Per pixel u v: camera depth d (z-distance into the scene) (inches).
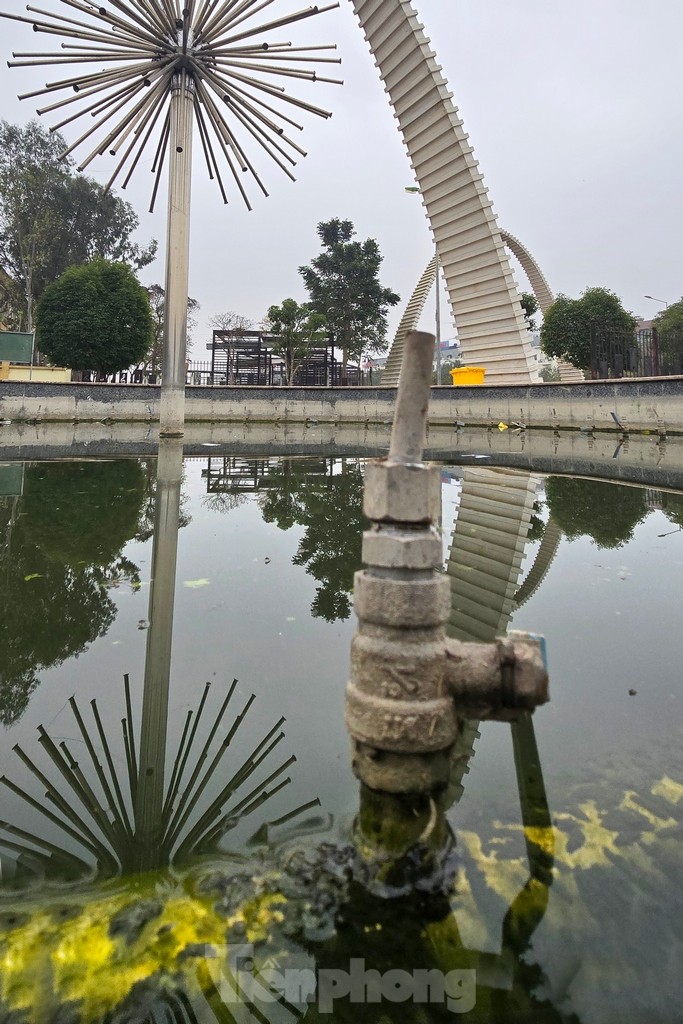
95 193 1406.3
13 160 1232.2
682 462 365.4
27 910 47.7
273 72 511.2
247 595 126.4
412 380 59.7
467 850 54.3
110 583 132.0
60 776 66.1
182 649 98.9
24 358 651.5
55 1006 40.2
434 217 744.3
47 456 367.6
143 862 53.1
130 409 682.2
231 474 312.2
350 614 116.4
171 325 494.0
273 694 84.7
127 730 75.1
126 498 235.0
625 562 152.9
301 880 50.9
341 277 1284.4
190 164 491.2
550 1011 40.6
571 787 63.7
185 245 491.8
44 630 105.3
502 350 738.2
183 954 44.2
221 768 67.2
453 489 268.5
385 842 54.8
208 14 475.2
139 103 489.7
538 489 268.7
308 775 65.8
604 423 597.9
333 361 1160.8
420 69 663.8
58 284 838.5
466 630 106.7
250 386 754.8
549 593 129.0
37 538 169.6
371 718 58.3
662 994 41.5
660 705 81.5
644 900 48.9
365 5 671.8
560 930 46.4
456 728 60.1
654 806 60.4
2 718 77.4
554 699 83.3
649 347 746.8
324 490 265.3
